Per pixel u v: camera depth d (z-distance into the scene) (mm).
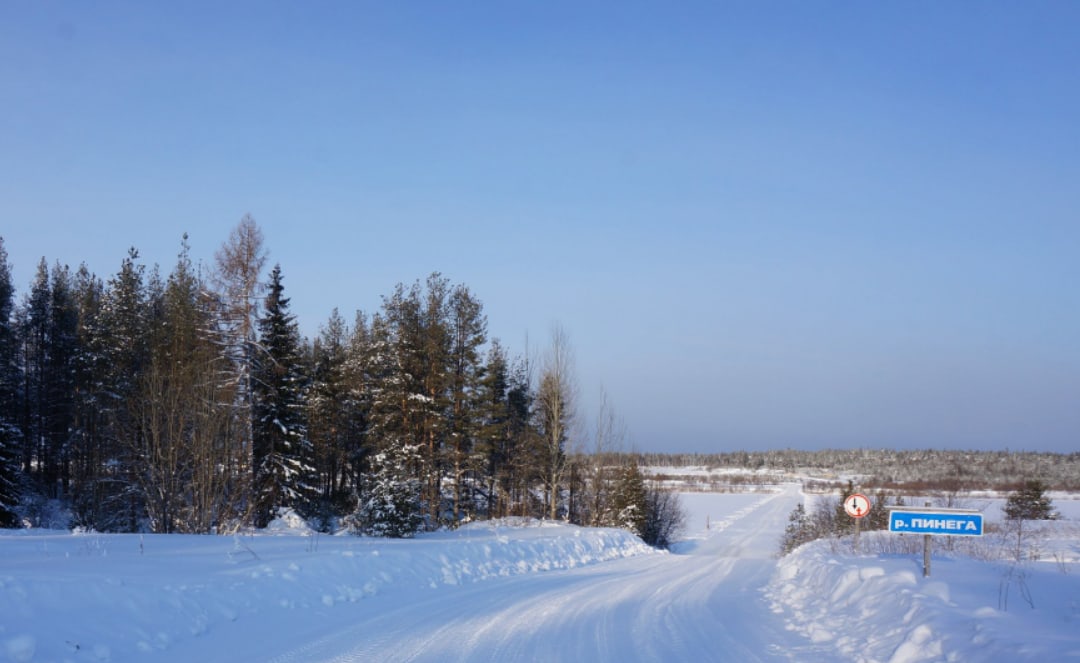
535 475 49812
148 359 40406
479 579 16516
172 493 29500
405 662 8523
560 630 10805
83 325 44219
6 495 36375
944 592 11000
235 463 32438
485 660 8773
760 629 11406
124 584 9500
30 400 51438
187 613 9562
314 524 37875
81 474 41688
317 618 10836
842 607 12633
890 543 23375
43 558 12617
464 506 46438
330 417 47250
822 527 41438
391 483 25984
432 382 40781
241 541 18453
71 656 7637
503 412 44844
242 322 34594
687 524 70312
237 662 8250
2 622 7605
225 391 32750
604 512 49531
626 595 14922
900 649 8469
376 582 13703
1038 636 7922
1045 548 23016
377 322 47594
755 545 55531
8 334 49906
